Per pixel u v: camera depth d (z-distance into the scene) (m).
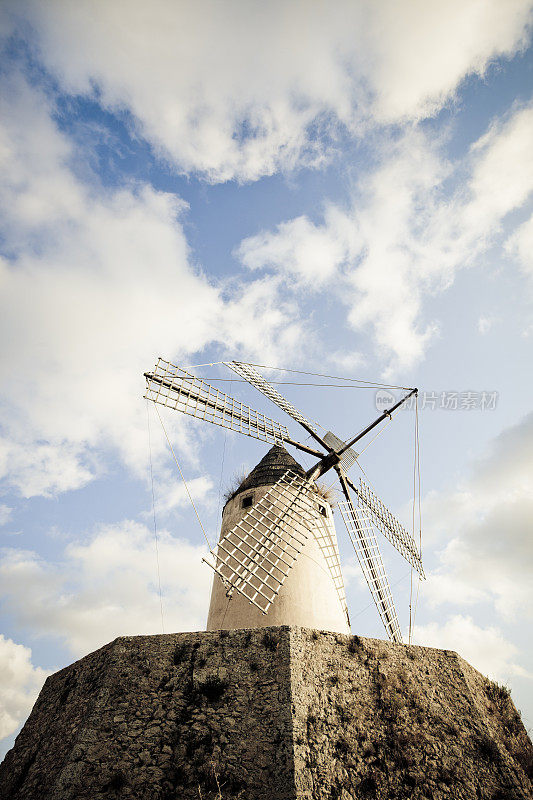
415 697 9.09
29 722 9.44
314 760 7.36
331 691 8.45
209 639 8.86
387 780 7.73
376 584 13.26
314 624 10.41
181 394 12.66
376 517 15.50
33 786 7.67
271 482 13.17
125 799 6.92
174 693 8.12
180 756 7.38
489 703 9.93
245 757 7.31
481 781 8.26
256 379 15.96
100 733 7.61
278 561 11.18
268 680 8.17
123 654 8.71
